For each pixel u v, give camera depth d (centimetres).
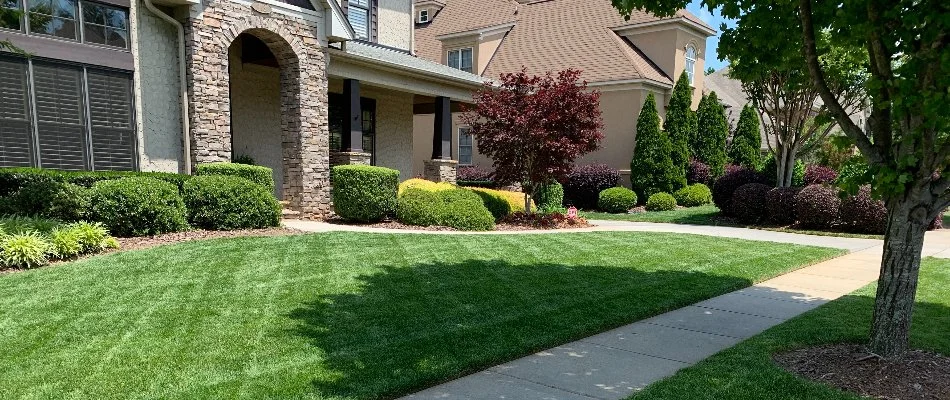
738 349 446
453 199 1190
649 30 2127
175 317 488
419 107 1878
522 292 615
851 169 1320
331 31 1194
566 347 464
